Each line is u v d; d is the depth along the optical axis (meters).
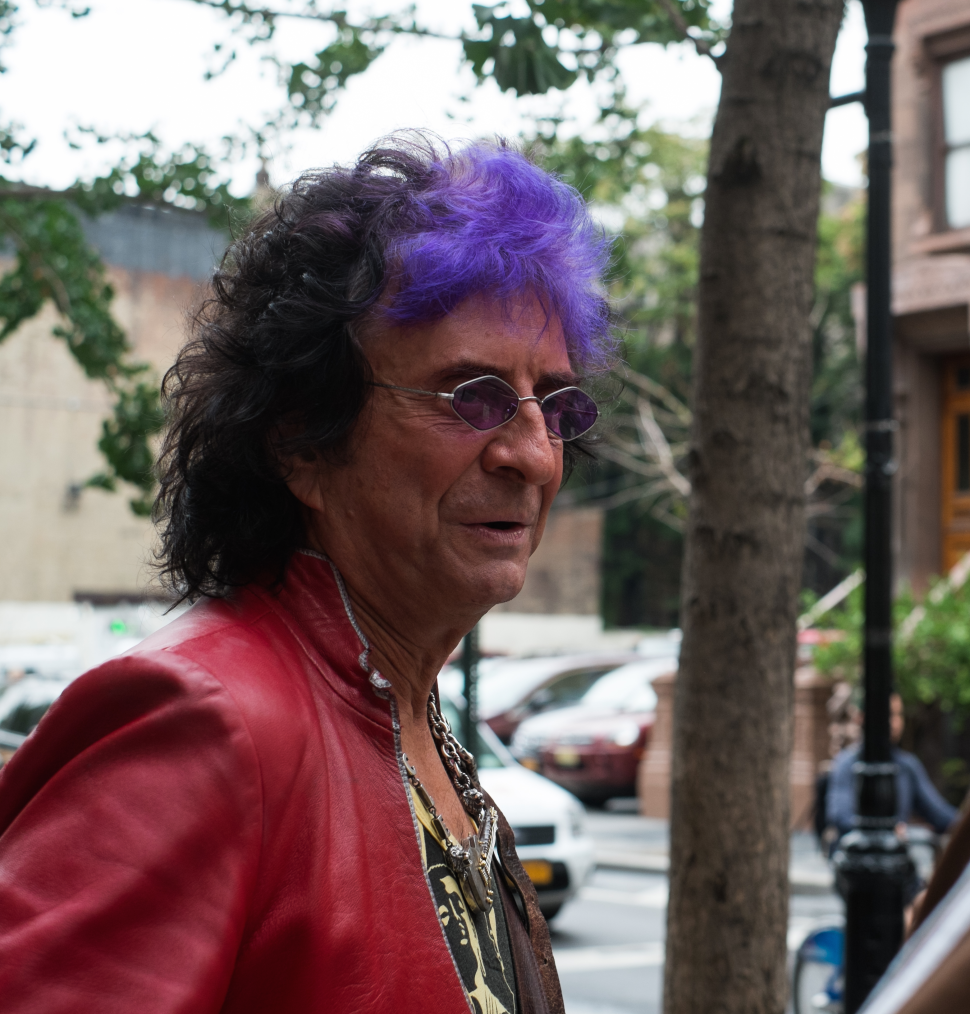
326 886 1.03
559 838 8.63
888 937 4.80
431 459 1.23
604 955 8.36
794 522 2.88
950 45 14.62
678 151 26.39
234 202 5.13
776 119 2.87
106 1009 0.90
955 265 14.64
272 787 1.01
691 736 2.84
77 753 1.02
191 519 1.28
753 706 2.81
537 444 1.26
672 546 35.62
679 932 2.82
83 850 0.94
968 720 12.25
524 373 1.27
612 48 4.06
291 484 1.26
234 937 0.95
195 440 1.29
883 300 4.94
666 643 19.55
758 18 2.89
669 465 19.14
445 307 1.22
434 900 1.15
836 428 29.58
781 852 2.81
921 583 15.37
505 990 1.26
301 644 1.19
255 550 1.25
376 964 1.04
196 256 28.09
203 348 1.31
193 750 0.98
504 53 3.74
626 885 11.23
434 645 1.33
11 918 0.92
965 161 14.61
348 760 1.12
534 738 15.76
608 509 34.16
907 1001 0.69
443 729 1.49
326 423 1.23
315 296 1.23
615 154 5.23
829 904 9.78
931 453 15.49
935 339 15.18
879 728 4.92
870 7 4.88
